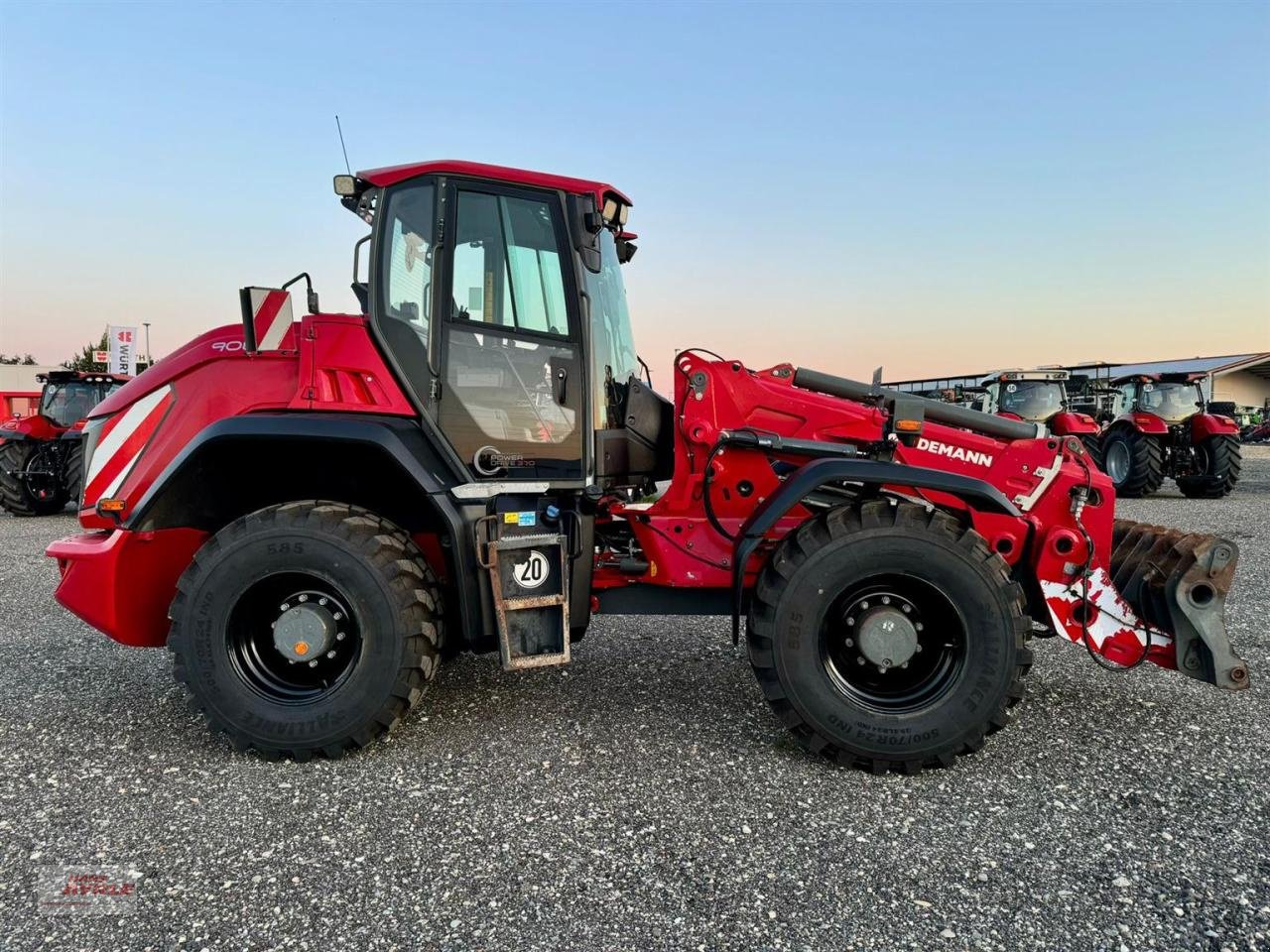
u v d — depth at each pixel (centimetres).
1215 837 211
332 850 210
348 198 304
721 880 195
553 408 297
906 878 195
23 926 180
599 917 181
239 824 224
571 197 296
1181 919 177
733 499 306
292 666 276
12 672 360
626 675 349
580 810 230
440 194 289
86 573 280
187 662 263
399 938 175
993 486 284
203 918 182
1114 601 281
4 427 962
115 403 294
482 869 201
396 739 282
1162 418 1057
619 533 343
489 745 276
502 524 279
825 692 253
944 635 263
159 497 273
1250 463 1697
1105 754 264
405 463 269
